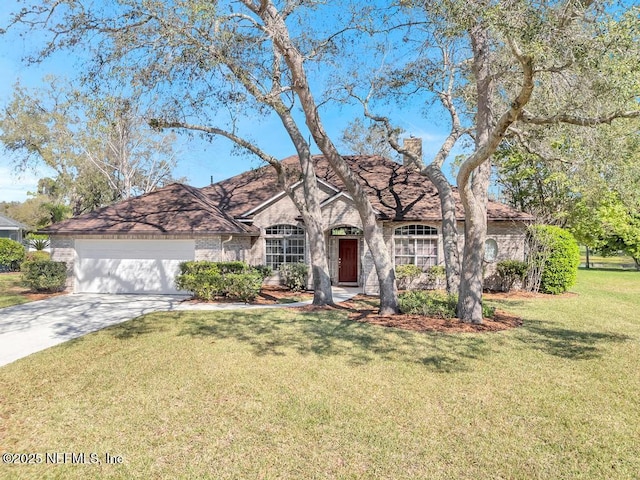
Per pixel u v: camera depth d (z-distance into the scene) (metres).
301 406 5.68
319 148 11.91
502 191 25.41
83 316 12.16
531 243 18.02
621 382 6.57
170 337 9.48
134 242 17.42
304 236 19.91
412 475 4.12
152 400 5.91
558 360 7.70
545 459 4.40
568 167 12.38
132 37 9.52
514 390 6.24
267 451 4.55
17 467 4.29
